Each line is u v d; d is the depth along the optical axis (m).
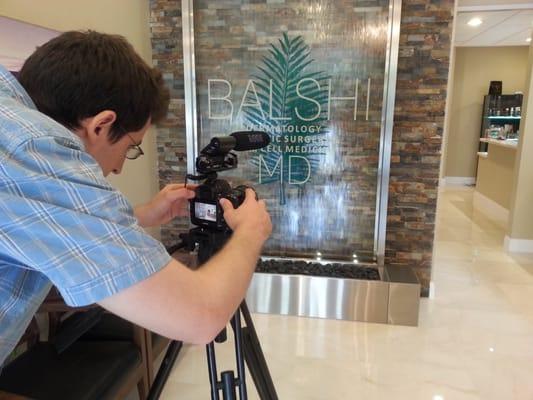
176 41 2.84
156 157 3.04
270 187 2.92
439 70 2.59
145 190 2.88
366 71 2.65
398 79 2.63
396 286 2.50
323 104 2.74
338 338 2.39
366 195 2.83
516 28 5.62
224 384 1.08
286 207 2.93
